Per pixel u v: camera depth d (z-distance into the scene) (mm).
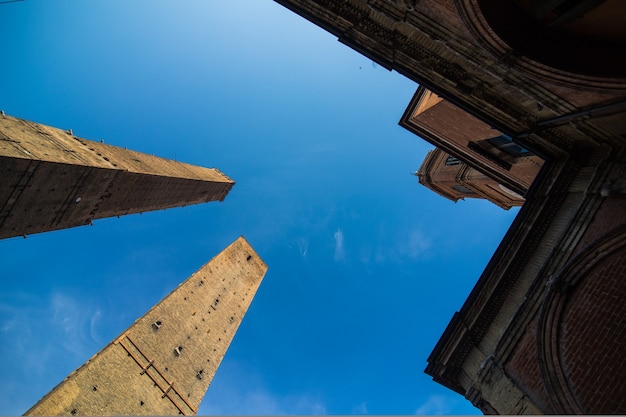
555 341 12047
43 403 19250
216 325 38500
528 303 13242
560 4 10055
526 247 14555
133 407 24172
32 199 22406
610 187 12547
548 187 14789
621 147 13094
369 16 13469
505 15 10859
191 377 31047
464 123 19969
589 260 12195
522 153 18734
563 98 12383
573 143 14539
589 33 10836
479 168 23453
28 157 20500
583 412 10680
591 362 11055
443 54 13414
